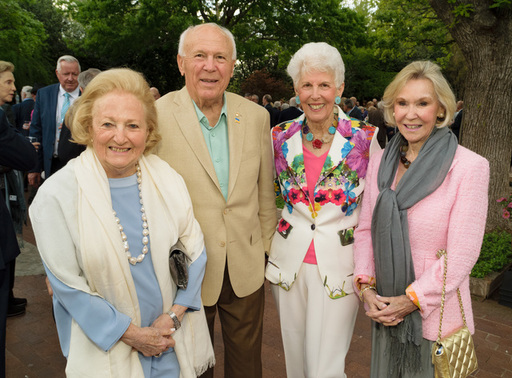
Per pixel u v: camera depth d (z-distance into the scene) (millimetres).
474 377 2752
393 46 9641
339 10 15555
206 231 1939
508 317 3615
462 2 4734
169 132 1916
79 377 1405
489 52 4930
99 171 1466
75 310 1379
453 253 1577
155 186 1598
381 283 1719
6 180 4004
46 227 1368
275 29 15797
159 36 16656
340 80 1977
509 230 5188
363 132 2041
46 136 4180
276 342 3137
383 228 1687
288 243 2115
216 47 1830
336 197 2016
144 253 1507
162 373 1606
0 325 2166
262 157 2123
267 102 10875
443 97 1629
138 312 1471
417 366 1692
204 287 1988
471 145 5281
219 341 3143
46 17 22781
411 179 1653
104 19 15961
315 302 2059
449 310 1659
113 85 1455
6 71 2775
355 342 3141
